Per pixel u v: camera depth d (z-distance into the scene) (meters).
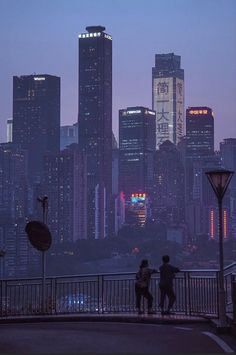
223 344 31.69
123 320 44.59
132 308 48.06
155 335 35.94
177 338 34.47
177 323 42.44
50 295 50.28
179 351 29.66
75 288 49.62
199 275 46.41
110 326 41.34
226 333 36.25
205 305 44.38
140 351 29.86
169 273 45.66
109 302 48.66
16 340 34.34
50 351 30.23
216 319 41.41
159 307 47.69
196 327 40.12
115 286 48.75
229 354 28.39
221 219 39.09
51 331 38.53
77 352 29.83
